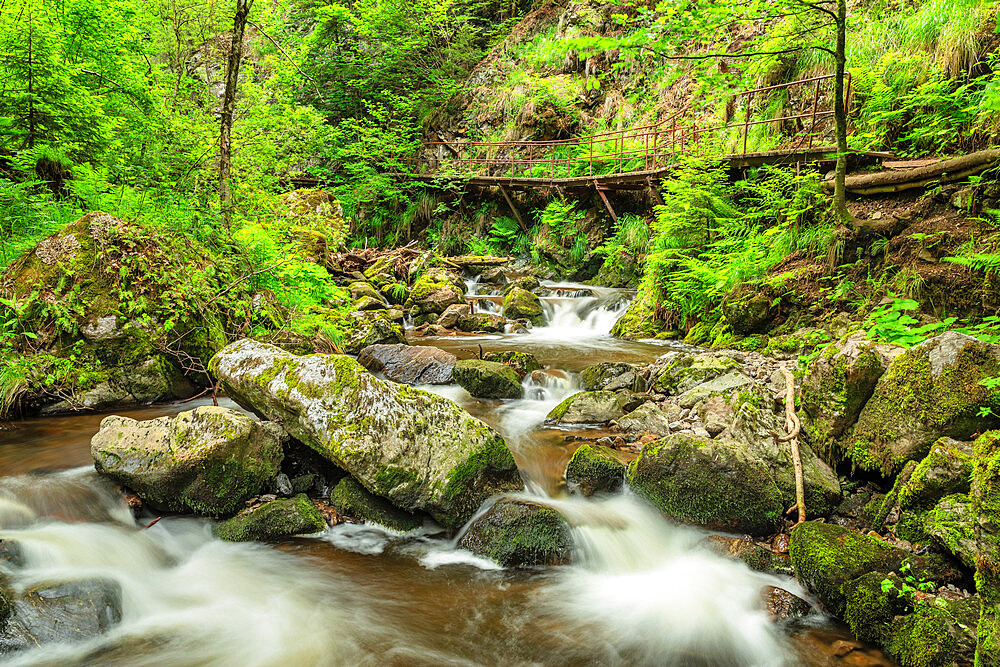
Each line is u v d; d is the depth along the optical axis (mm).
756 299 8945
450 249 22562
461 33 26281
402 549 4191
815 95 9969
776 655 3121
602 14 22156
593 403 6250
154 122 10711
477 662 3061
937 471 3518
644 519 4469
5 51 7754
